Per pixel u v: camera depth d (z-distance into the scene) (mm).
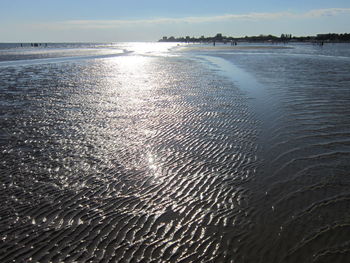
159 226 5301
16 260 4523
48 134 10234
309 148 8469
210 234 5055
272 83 19250
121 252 4652
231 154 8312
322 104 13305
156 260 4465
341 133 9594
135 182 6949
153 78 22516
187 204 5996
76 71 27453
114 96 15938
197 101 14492
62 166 7852
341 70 26375
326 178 6754
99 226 5332
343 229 5047
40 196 6410
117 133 10234
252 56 48031
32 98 15609
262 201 5980
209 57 47344
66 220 5539
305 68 28156
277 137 9422
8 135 10164
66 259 4523
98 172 7488
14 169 7711
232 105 13562
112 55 54812
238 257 4520
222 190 6465
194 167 7609
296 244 4758
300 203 5852
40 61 39344
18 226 5379
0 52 66375
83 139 9734
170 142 9352
